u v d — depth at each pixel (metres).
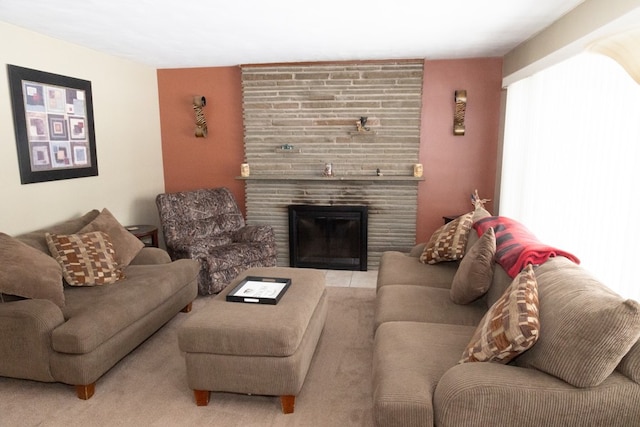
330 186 4.97
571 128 2.90
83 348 2.39
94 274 3.06
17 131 3.29
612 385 1.54
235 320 2.36
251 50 4.17
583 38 2.74
